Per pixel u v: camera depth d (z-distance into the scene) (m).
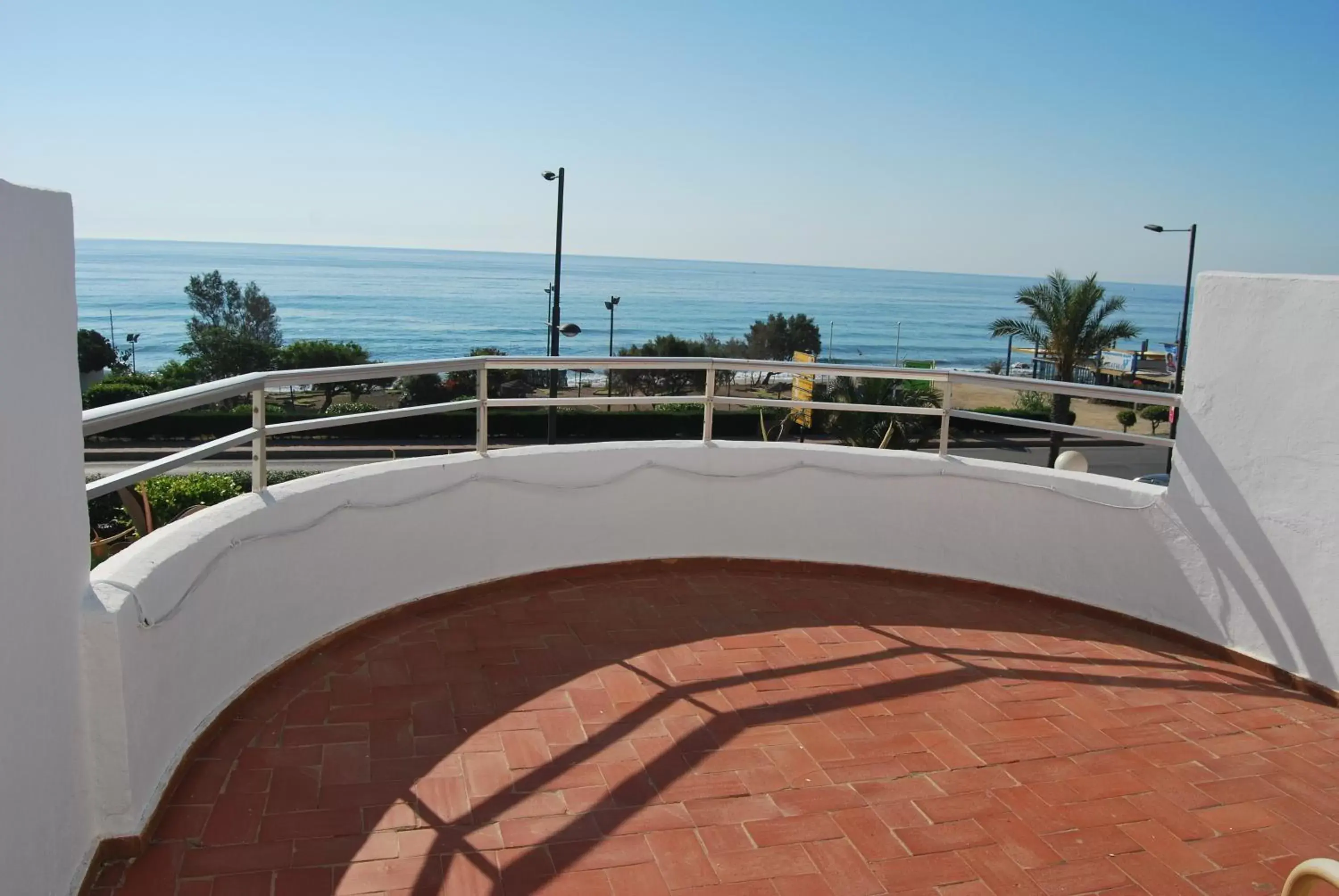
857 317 169.62
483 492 4.28
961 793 2.87
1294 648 3.73
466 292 192.38
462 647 3.76
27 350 1.93
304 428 3.52
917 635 4.14
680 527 4.84
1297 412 3.67
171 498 8.03
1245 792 2.96
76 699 2.16
